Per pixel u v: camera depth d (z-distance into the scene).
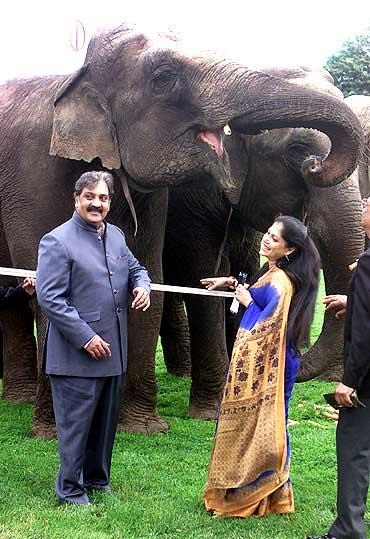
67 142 5.69
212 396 7.10
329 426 6.58
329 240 6.53
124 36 5.86
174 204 7.16
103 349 4.28
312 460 5.51
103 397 4.48
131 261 4.63
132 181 5.91
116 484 4.83
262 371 4.13
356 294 3.73
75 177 5.96
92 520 4.18
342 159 5.61
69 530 4.02
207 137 5.63
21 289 4.87
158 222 6.41
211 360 7.08
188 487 4.81
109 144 5.77
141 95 5.68
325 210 6.51
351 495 3.84
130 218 6.23
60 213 6.00
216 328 7.12
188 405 7.52
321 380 8.50
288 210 6.82
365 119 8.02
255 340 4.15
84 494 4.45
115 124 5.83
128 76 5.75
